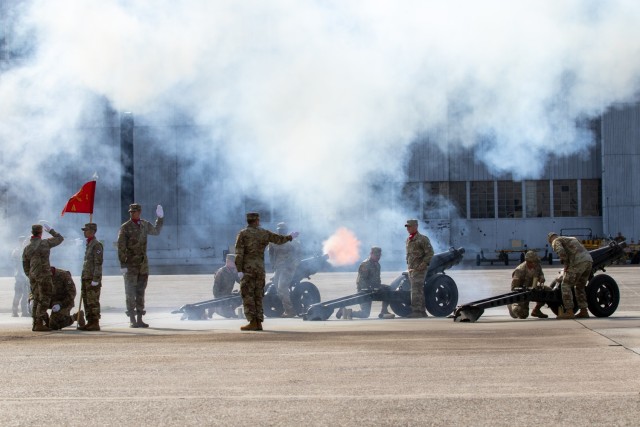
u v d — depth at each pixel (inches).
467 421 223.3
